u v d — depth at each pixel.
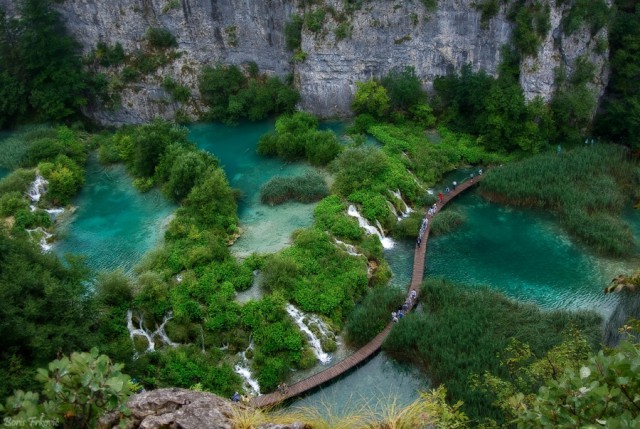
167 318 41.94
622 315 43.06
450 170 63.84
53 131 66.75
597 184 57.84
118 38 72.00
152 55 72.56
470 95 67.00
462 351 39.81
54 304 33.19
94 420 13.27
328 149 61.38
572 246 52.31
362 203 54.78
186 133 62.56
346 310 44.97
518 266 50.38
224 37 72.62
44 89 68.62
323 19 68.38
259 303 42.78
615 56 65.25
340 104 71.94
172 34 72.31
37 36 66.75
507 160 63.91
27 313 31.31
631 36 64.56
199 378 38.47
